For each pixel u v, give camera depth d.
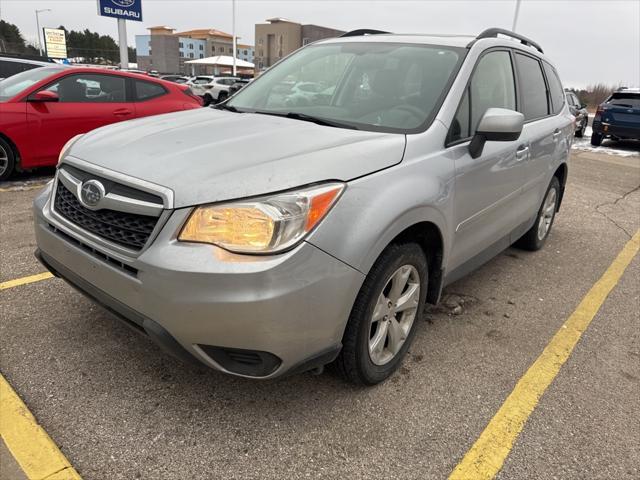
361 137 2.44
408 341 2.71
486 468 2.12
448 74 2.92
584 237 5.46
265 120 2.77
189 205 1.92
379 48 3.30
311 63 3.44
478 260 3.35
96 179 2.18
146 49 96.31
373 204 2.13
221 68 71.44
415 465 2.10
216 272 1.85
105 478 1.94
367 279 2.21
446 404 2.49
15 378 2.45
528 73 3.94
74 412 2.26
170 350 2.01
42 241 2.47
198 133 2.48
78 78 6.63
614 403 2.59
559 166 4.58
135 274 2.00
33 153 6.26
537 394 2.62
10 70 8.85
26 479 1.89
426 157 2.51
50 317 3.02
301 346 2.01
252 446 2.14
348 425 2.29
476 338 3.14
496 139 2.72
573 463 2.18
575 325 3.40
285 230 1.90
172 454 2.07
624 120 13.96
